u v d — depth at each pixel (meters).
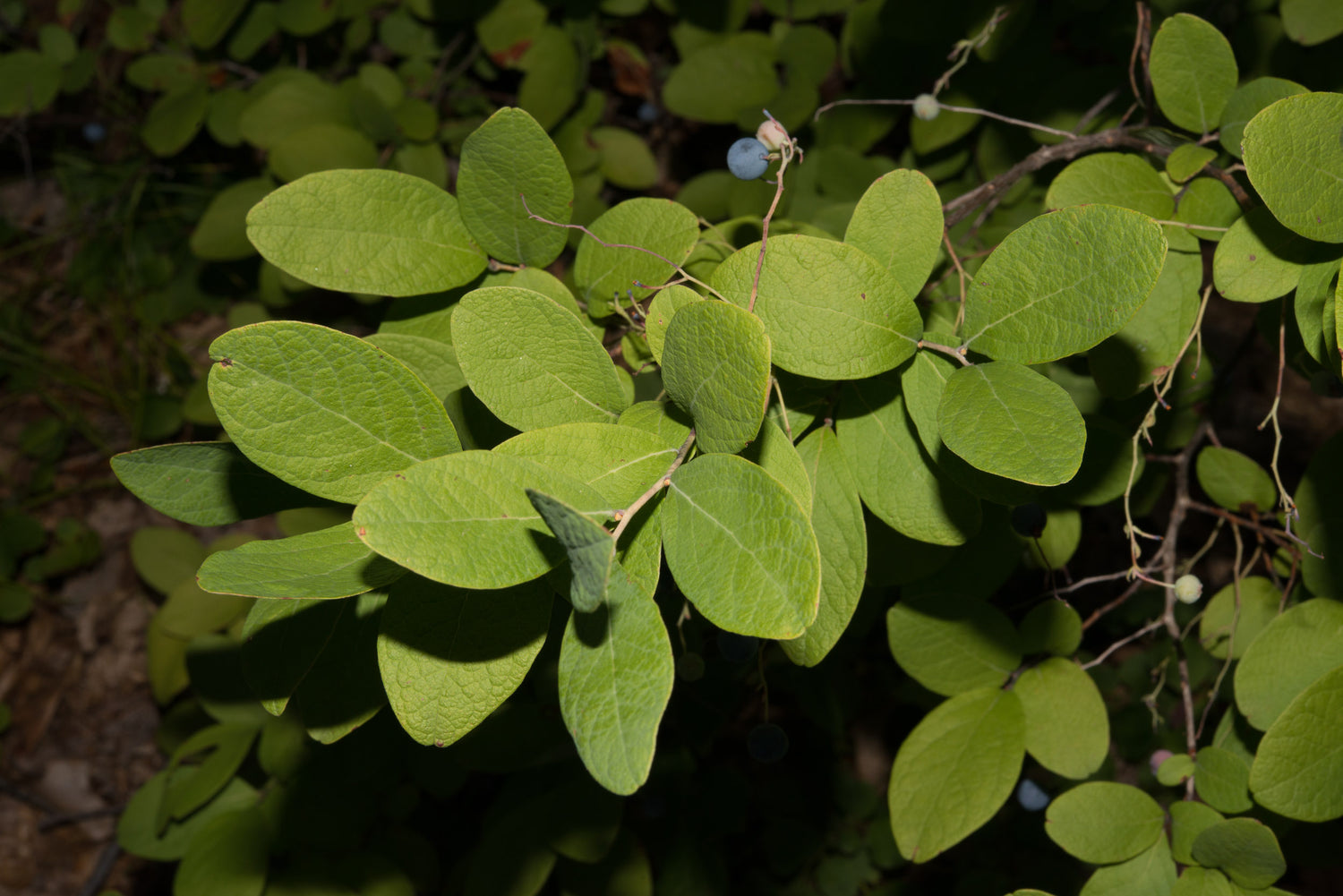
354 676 0.43
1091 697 0.49
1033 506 0.50
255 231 0.43
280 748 0.63
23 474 1.24
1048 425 0.39
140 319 1.25
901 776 0.49
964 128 0.72
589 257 0.45
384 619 0.39
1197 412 0.59
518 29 0.90
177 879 0.64
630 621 0.37
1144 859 0.48
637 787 0.35
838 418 0.44
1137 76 0.65
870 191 0.42
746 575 0.36
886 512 0.43
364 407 0.39
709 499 0.37
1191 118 0.47
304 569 0.37
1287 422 0.95
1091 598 0.89
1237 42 0.62
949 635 0.50
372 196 0.44
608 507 0.37
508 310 0.40
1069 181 0.47
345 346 0.38
